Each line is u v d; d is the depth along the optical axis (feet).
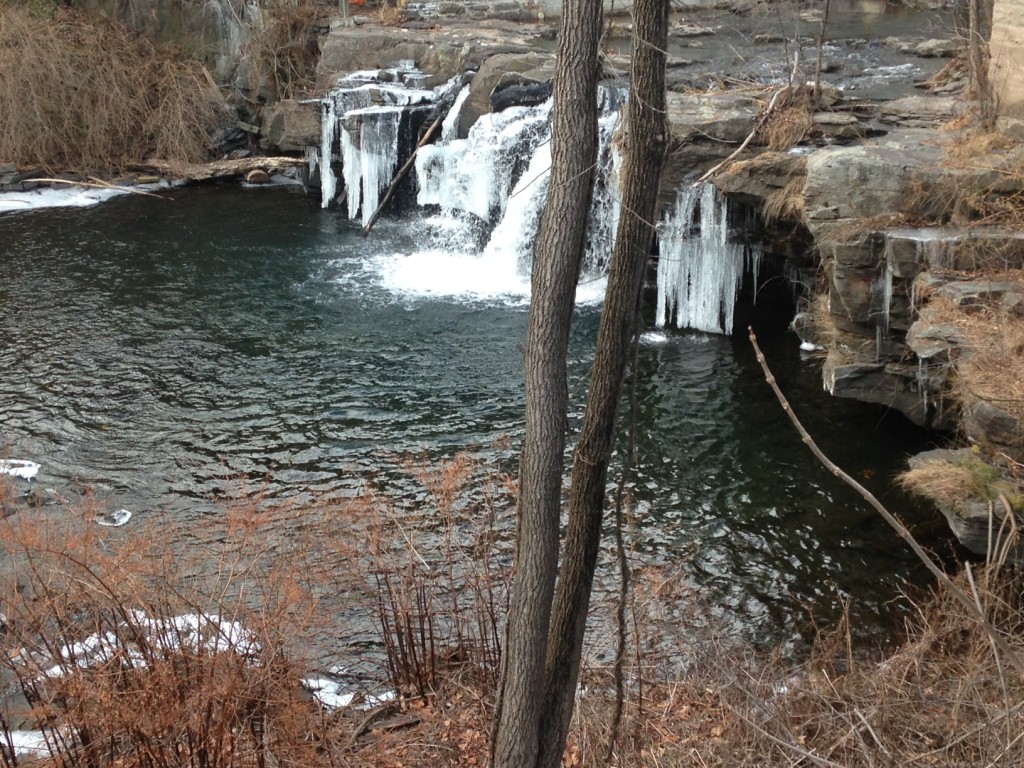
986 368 27.25
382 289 48.14
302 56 69.26
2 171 63.52
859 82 49.52
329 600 23.81
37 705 18.98
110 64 66.90
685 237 42.32
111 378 38.96
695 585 26.76
